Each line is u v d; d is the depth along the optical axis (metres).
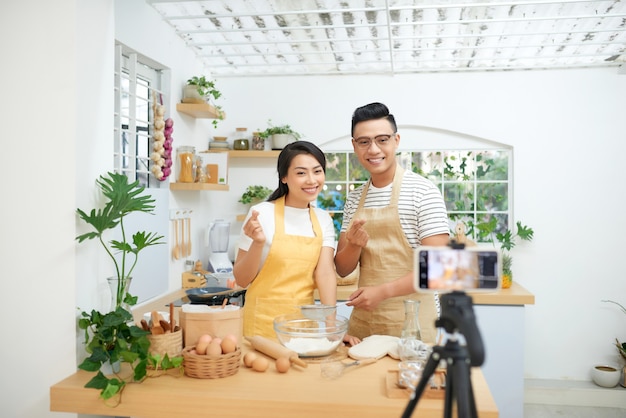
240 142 4.07
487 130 4.00
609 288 3.96
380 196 2.17
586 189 3.95
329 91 4.13
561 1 2.81
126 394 1.48
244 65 3.96
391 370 1.59
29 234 1.78
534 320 4.05
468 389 0.90
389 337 1.86
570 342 4.02
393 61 3.86
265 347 1.72
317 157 2.02
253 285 2.05
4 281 1.80
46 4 1.76
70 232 1.75
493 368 3.37
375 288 1.96
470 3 3.02
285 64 3.91
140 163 3.28
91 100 1.85
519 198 4.01
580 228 3.97
